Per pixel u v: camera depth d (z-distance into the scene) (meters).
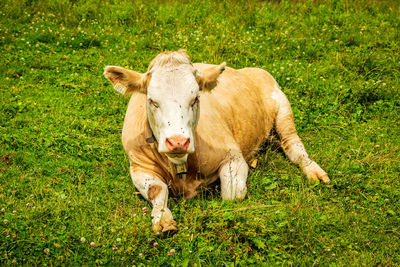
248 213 4.35
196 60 8.53
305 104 7.20
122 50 8.95
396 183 5.16
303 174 5.42
